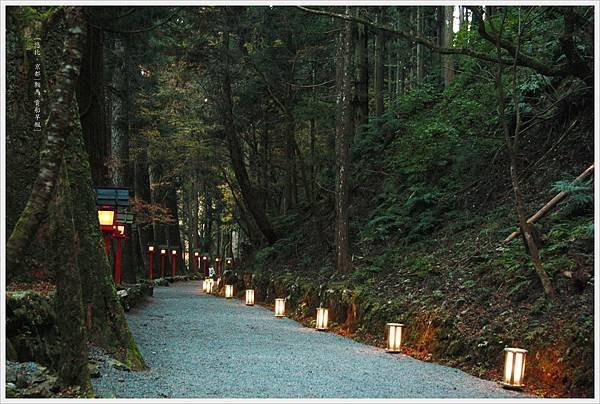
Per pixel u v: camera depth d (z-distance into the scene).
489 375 7.98
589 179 10.39
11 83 8.88
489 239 11.52
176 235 39.12
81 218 8.11
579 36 11.99
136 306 16.94
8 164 8.77
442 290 10.66
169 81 26.16
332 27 19.62
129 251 21.92
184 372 7.70
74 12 5.17
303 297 15.76
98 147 14.80
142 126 26.28
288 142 22.42
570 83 13.26
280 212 26.73
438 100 20.59
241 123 23.02
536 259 8.52
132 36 16.80
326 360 8.96
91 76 14.36
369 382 7.38
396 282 12.41
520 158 13.67
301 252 20.27
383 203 17.47
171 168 28.72
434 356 9.29
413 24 24.11
